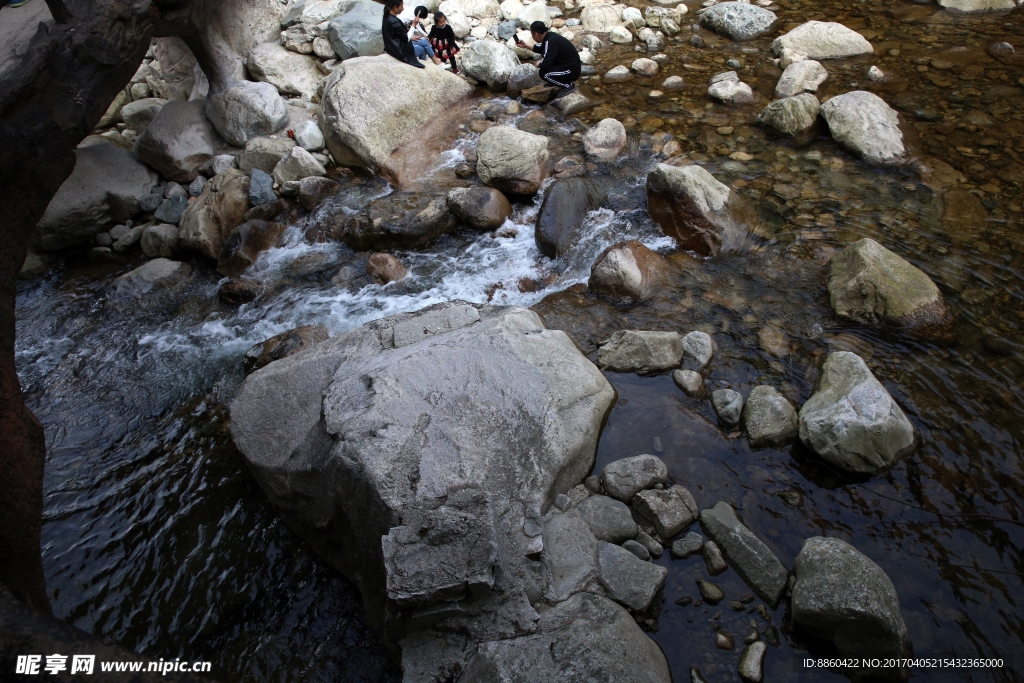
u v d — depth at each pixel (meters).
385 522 3.29
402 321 4.70
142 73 9.69
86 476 4.57
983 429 4.16
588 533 3.56
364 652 3.38
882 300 4.92
